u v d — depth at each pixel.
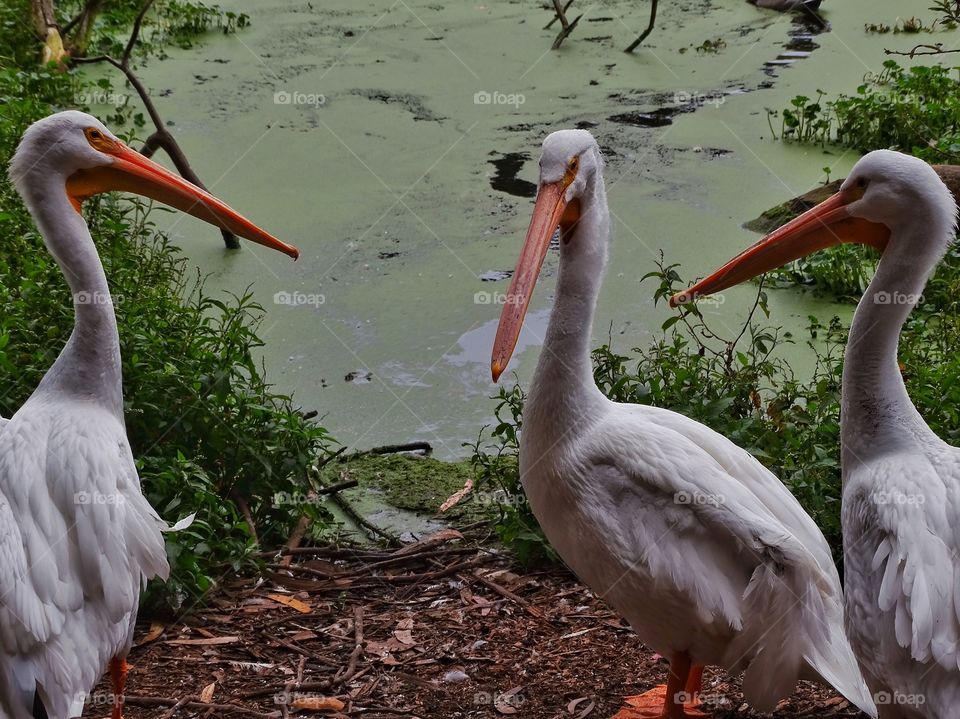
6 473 3.98
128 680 4.90
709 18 15.70
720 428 5.80
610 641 5.16
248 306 6.84
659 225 9.88
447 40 15.16
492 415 7.49
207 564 5.53
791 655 4.04
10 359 5.81
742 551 4.07
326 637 5.27
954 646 3.37
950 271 8.30
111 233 8.11
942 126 10.91
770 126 11.71
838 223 4.07
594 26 15.59
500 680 4.91
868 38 14.42
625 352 7.97
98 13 14.82
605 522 4.20
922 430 3.83
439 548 6.09
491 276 9.16
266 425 6.23
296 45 14.91
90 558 3.93
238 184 10.83
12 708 3.76
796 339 8.06
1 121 9.29
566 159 4.31
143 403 5.75
